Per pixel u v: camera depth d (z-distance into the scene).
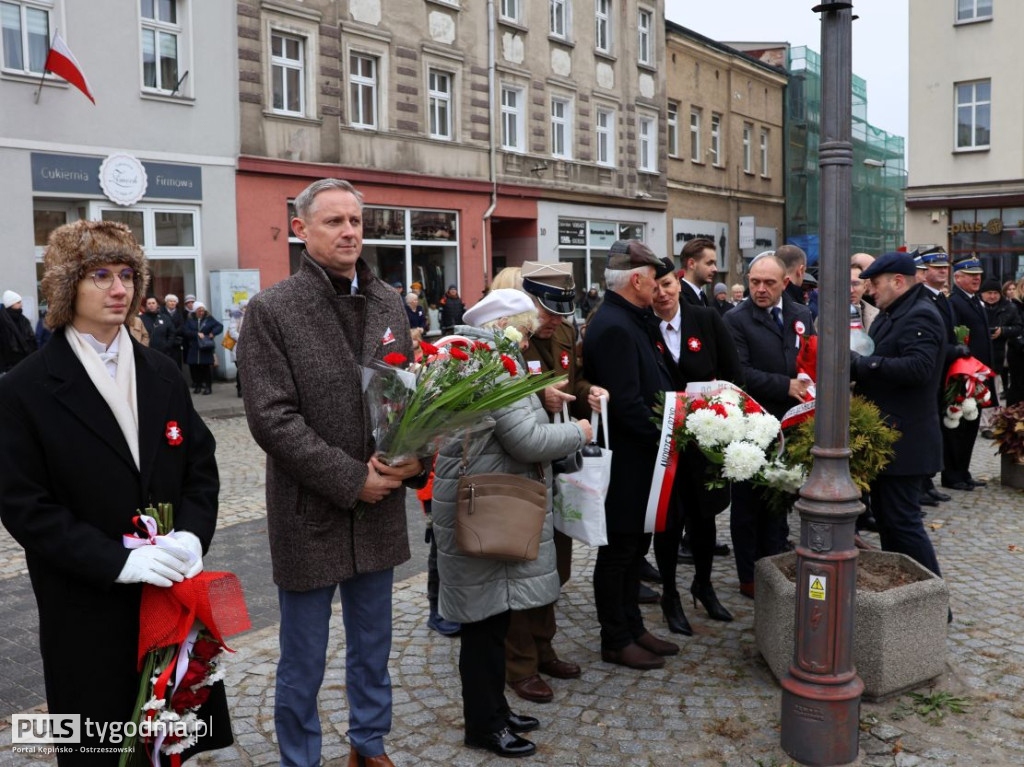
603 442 4.19
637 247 4.30
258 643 4.62
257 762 3.42
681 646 4.55
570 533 3.88
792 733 3.42
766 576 4.16
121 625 2.50
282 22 18.03
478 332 3.48
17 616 5.07
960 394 7.32
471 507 3.35
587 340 4.38
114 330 2.57
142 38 16.11
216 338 17.34
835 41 3.23
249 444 11.34
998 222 25.06
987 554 6.06
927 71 25.39
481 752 3.51
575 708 3.87
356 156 19.73
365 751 3.24
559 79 25.16
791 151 37.03
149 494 2.56
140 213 16.23
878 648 3.82
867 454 4.33
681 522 4.63
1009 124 24.42
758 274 5.39
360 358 3.08
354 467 2.93
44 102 14.74
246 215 17.80
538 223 24.92
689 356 4.57
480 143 22.81
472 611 3.44
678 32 29.75
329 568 3.02
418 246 21.64
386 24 20.14
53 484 2.45
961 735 3.59
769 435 4.18
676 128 30.56
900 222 49.53
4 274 14.44
